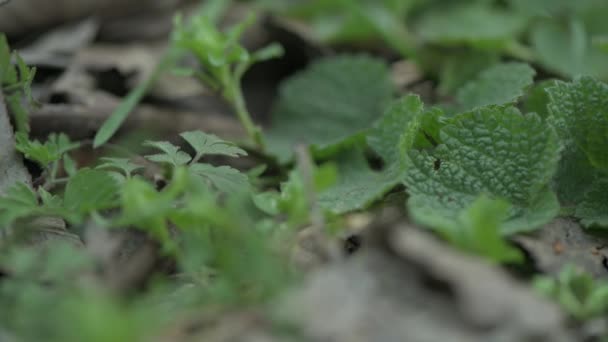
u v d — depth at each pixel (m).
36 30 0.41
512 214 0.30
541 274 0.29
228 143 0.31
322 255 0.28
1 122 0.32
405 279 0.26
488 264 0.27
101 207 0.30
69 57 0.39
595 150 0.31
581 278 0.28
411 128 0.30
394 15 0.44
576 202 0.31
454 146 0.30
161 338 0.26
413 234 0.26
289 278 0.27
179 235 0.29
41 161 0.31
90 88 0.38
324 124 0.40
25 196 0.29
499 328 0.25
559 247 0.29
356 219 0.31
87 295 0.25
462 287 0.26
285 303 0.26
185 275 0.29
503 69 0.35
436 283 0.26
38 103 0.32
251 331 0.26
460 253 0.27
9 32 0.40
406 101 0.32
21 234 0.29
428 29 0.44
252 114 0.42
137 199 0.28
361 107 0.40
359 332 0.25
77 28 0.41
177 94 0.39
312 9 0.45
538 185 0.30
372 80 0.40
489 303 0.26
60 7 0.40
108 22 0.42
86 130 0.35
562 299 0.27
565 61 0.42
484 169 0.30
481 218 0.27
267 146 0.37
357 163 0.34
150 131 0.37
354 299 0.26
